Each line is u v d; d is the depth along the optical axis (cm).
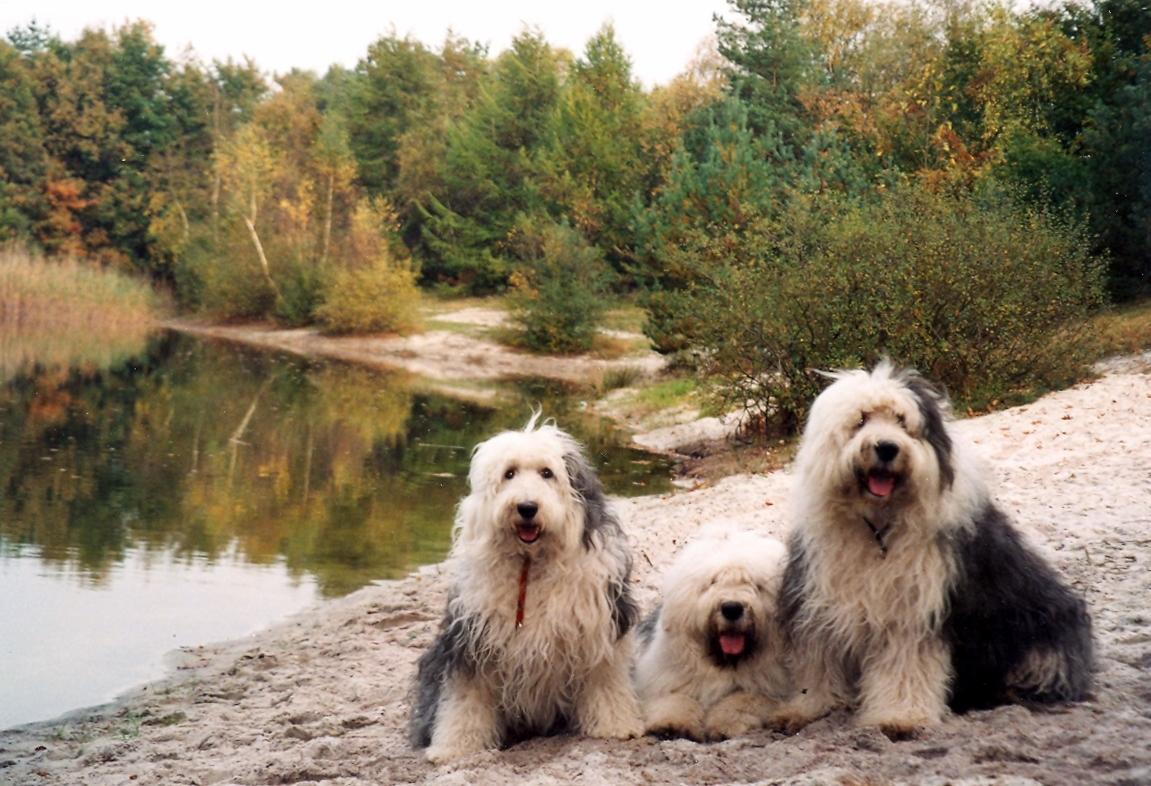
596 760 571
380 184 6975
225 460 1994
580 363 4103
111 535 1408
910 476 555
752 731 604
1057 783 475
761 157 3178
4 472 1795
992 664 586
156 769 691
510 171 5831
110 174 7438
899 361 1828
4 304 4925
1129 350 2128
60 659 950
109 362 3738
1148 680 638
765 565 645
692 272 2914
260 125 7050
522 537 609
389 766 633
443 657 653
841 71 5247
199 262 6012
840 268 1862
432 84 7306
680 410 2569
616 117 5488
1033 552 628
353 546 1377
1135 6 3056
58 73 7431
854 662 597
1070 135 3006
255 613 1092
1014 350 1888
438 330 4884
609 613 629
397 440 2294
